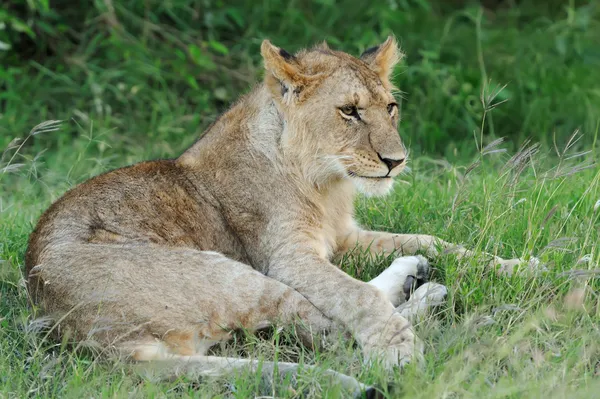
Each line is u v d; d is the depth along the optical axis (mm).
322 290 7652
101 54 15422
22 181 12312
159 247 7469
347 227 8820
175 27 16188
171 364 6828
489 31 16672
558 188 9477
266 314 7324
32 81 14836
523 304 7496
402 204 9773
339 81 8062
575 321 7277
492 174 10500
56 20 15750
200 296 7238
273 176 8164
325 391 6289
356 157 7996
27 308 7777
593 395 5977
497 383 6371
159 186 8109
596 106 14938
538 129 14570
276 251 8047
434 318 7484
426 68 15039
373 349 6992
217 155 8344
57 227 7680
